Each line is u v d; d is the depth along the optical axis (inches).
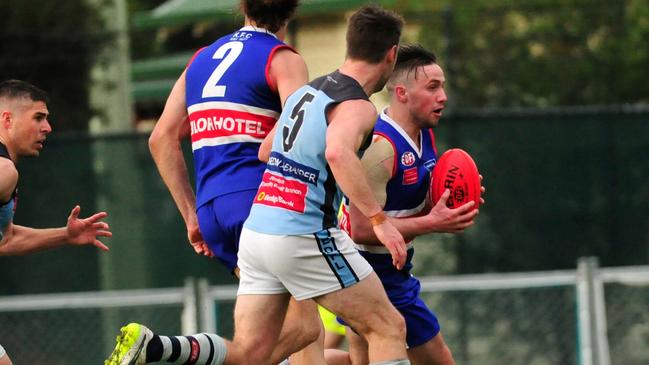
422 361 956.6
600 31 1868.8
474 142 1612.9
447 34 1711.4
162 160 853.2
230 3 1993.1
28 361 1412.4
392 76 882.8
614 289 1409.9
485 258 1610.5
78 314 1413.6
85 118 1819.6
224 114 802.8
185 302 1392.7
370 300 765.9
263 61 797.9
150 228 1614.2
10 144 879.7
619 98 1919.3
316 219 751.7
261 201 767.1
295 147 753.0
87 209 1611.7
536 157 1614.2
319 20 2087.8
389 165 868.0
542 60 1879.9
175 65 2155.5
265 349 788.6
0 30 1893.5
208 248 858.1
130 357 735.1
